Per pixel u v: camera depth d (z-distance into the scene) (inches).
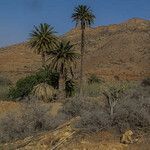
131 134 677.9
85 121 753.0
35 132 898.1
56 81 2783.0
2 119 980.6
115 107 787.4
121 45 7588.6
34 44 3243.1
